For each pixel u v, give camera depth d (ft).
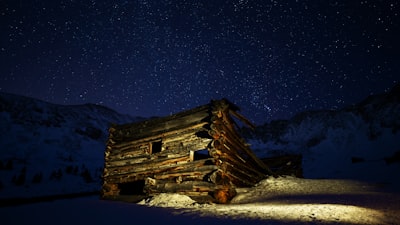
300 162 70.13
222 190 34.22
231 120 40.96
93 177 126.31
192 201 32.78
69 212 24.20
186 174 36.76
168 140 41.09
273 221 18.80
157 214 22.57
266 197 39.55
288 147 278.67
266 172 56.44
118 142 47.93
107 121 298.56
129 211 24.76
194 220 19.49
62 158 156.87
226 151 38.40
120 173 44.65
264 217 20.35
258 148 285.64
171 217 20.89
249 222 18.56
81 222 18.84
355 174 123.95
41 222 18.71
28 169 122.11
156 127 43.52
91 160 168.04
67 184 106.73
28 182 100.17
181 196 33.86
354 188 49.93
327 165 198.18
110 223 18.48
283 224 17.83
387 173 103.45
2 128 179.63
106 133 249.34
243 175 45.91
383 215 21.56
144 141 44.34
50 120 224.33
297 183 51.93
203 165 35.78
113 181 45.27
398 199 32.50
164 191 37.27
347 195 38.47
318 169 190.19
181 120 40.86
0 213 23.11
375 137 230.27
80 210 25.73
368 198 33.99
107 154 48.08
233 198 37.60
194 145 37.76
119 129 48.93
